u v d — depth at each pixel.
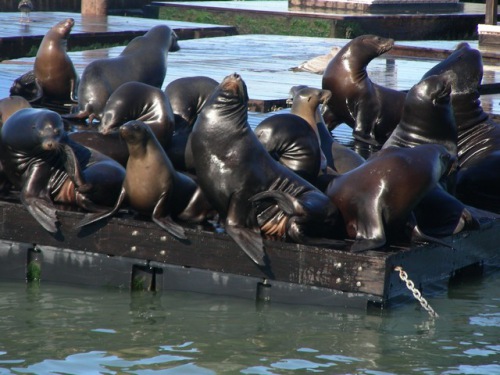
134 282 31.58
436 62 85.06
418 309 30.25
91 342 26.69
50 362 25.11
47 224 31.47
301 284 29.89
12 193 34.00
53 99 52.91
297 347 26.64
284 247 29.80
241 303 30.23
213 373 24.58
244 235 29.95
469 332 28.30
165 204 31.05
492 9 99.12
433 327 28.62
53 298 30.66
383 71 74.31
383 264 28.97
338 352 26.34
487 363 25.83
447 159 31.64
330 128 49.97
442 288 32.81
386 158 30.81
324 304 29.77
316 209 29.91
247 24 126.75
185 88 41.00
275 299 30.23
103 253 31.75
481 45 98.50
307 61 73.25
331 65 48.34
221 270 30.62
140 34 101.12
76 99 52.69
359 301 29.45
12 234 32.50
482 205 38.66
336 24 117.06
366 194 30.41
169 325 28.22
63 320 28.50
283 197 29.58
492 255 35.59
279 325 28.38
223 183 29.97
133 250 31.44
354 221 30.69
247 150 30.06
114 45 98.12
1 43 85.50
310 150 33.91
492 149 41.41
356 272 29.28
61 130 32.28
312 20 119.31
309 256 29.64
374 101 47.97
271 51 88.31
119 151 36.06
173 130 37.94
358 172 31.00
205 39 99.81
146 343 26.69
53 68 51.59
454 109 42.06
